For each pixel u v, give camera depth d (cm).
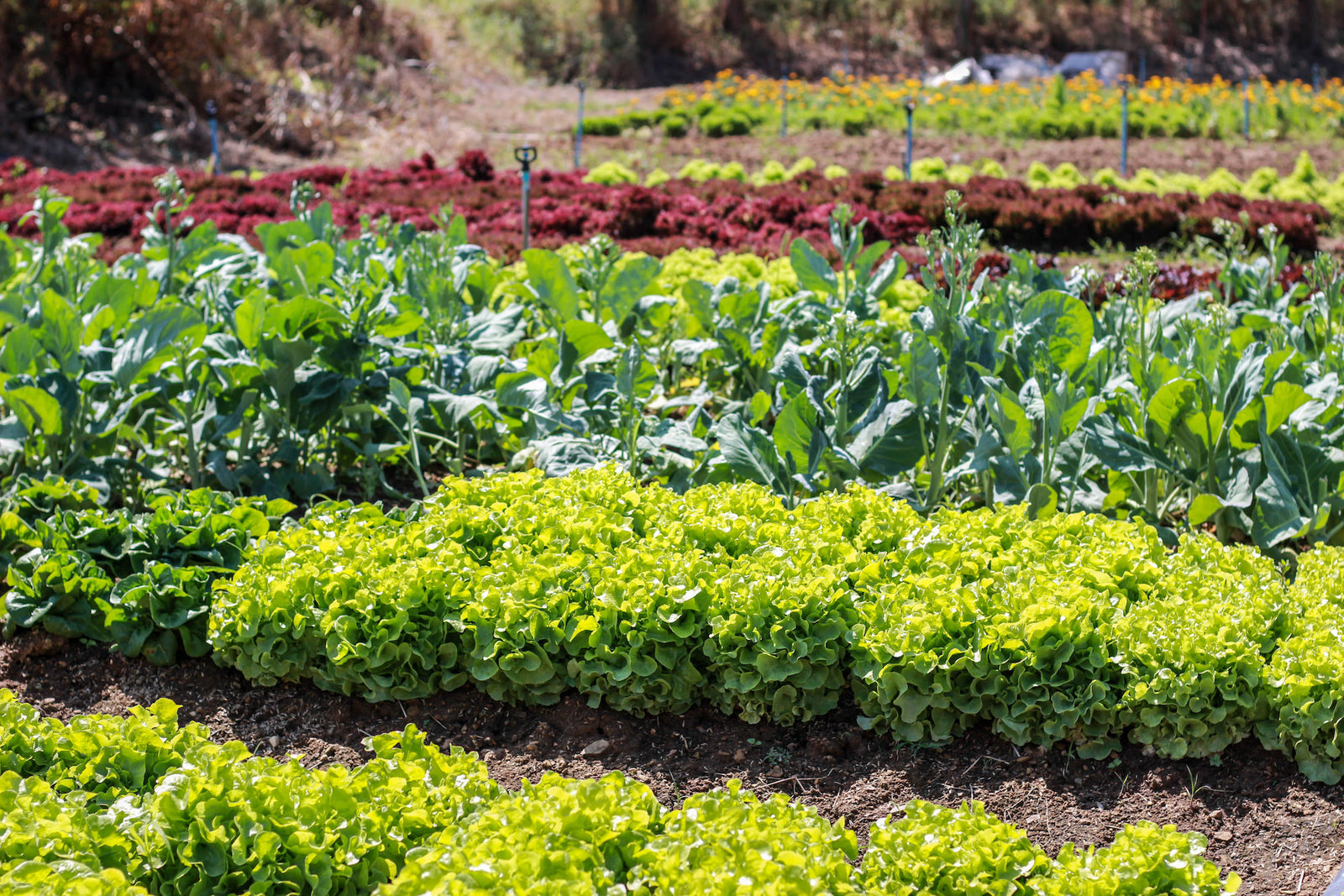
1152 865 272
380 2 2375
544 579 386
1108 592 382
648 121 1991
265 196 1157
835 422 522
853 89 2216
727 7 2964
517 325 634
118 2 1883
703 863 247
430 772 300
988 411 511
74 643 420
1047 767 356
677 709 380
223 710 393
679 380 689
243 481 555
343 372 561
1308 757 343
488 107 2248
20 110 1792
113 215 1095
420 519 443
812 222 1126
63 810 270
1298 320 638
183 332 525
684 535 411
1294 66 3309
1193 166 1692
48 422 502
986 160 1652
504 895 233
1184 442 502
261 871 266
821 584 372
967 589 361
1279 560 480
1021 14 3284
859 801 348
